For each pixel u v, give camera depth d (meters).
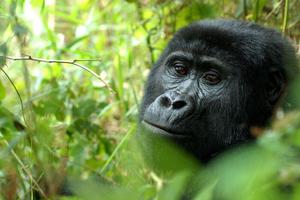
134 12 14.20
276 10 12.09
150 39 13.58
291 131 5.64
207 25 9.27
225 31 9.11
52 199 7.55
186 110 8.77
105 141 11.34
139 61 14.03
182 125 8.68
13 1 8.50
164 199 6.02
